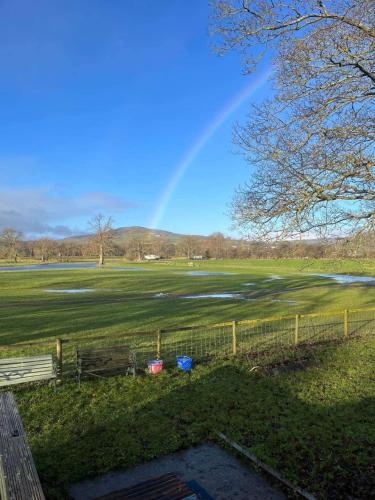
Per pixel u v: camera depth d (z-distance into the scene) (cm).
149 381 985
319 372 1059
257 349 1313
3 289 3666
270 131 1095
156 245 16900
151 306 2516
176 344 1427
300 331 1653
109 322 1906
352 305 2658
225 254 13825
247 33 880
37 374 895
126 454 650
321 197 902
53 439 699
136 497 518
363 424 748
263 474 601
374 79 859
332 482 568
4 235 13925
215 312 2273
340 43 841
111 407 833
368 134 886
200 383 977
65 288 3831
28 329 1728
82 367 961
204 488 568
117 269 7850
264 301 2872
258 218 964
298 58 871
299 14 862
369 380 1001
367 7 802
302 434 709
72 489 563
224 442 691
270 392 912
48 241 15225
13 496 395
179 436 709
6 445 483
